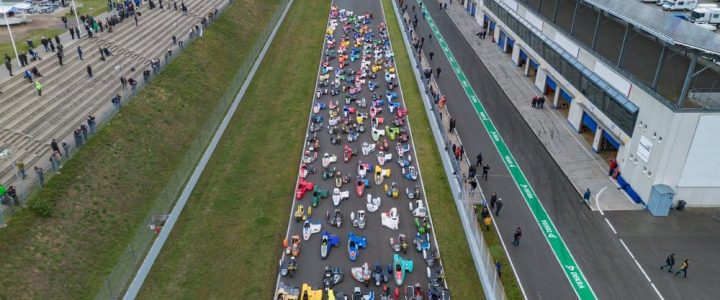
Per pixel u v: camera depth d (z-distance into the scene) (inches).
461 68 3329.2
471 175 2081.7
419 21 4274.1
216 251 1753.2
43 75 2411.4
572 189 2081.7
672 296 1550.2
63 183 1787.6
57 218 1665.8
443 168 2245.3
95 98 2365.9
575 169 2212.1
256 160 2310.5
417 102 2878.9
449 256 1724.9
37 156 1899.6
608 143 2330.2
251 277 1644.9
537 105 2778.1
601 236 1807.3
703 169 1860.2
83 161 1924.2
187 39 3270.2
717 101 1824.6
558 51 2600.9
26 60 2481.5
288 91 3021.7
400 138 2458.2
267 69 3324.3
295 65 3400.6
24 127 2003.0
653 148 1872.5
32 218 1614.2
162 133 2345.0
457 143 2421.3
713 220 1881.2
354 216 1921.8
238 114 2728.8
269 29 3873.0
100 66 2630.4
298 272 1667.1
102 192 1866.4
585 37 2456.9
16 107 2118.6
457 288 1594.5
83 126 2015.3
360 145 2447.1
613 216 1911.9
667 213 1898.4
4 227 1541.6
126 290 1542.8
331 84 3102.9
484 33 3902.6
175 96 2630.4
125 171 2016.5
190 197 2031.3
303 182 2105.1
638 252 1728.6
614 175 2122.3
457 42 3811.5
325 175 2171.5
